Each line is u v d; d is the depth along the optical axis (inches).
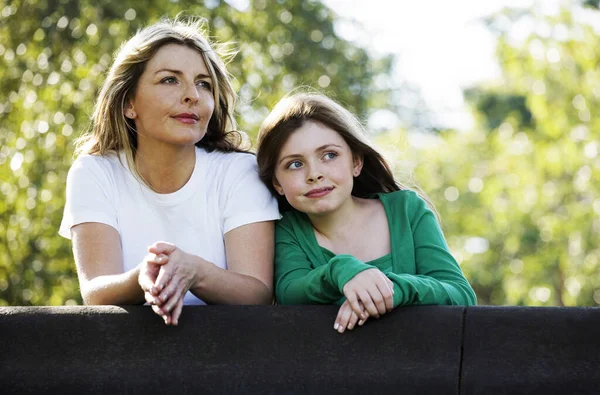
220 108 126.5
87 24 344.2
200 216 121.0
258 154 122.0
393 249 118.2
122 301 108.7
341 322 99.3
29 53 337.4
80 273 116.3
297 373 99.7
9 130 330.6
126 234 120.4
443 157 721.6
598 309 96.5
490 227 637.9
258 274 117.3
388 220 121.0
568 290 456.1
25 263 323.3
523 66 443.8
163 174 120.6
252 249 118.7
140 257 120.3
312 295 109.3
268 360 100.1
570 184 479.8
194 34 121.2
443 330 98.7
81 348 101.7
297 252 119.6
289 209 125.6
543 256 499.2
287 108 120.6
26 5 341.1
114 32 346.6
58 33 340.2
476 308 98.6
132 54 118.0
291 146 118.2
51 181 325.4
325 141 118.0
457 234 669.9
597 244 452.1
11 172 322.3
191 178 121.5
